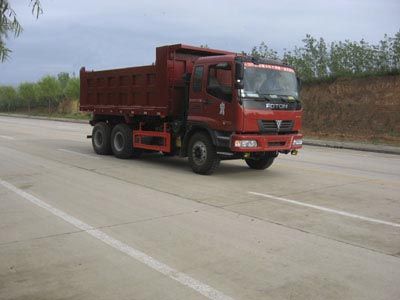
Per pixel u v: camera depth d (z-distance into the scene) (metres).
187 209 8.05
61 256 5.75
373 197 9.29
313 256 5.79
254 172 12.31
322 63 31.23
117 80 14.51
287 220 7.41
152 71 12.97
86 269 5.34
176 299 4.59
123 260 5.61
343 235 6.66
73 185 10.10
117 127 14.60
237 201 8.72
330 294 4.72
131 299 4.59
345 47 30.61
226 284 4.94
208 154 11.40
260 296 4.66
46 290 4.79
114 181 10.62
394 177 12.03
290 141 11.44
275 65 11.37
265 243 6.25
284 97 11.32
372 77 28.61
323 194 9.52
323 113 28.66
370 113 26.67
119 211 7.88
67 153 15.77
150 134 13.45
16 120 41.03
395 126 25.03
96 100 15.64
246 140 10.61
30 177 11.01
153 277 5.12
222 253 5.86
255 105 10.73
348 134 25.95
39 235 6.57
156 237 6.48
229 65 10.72
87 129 28.95
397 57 27.98
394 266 5.49
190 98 11.74
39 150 16.50
